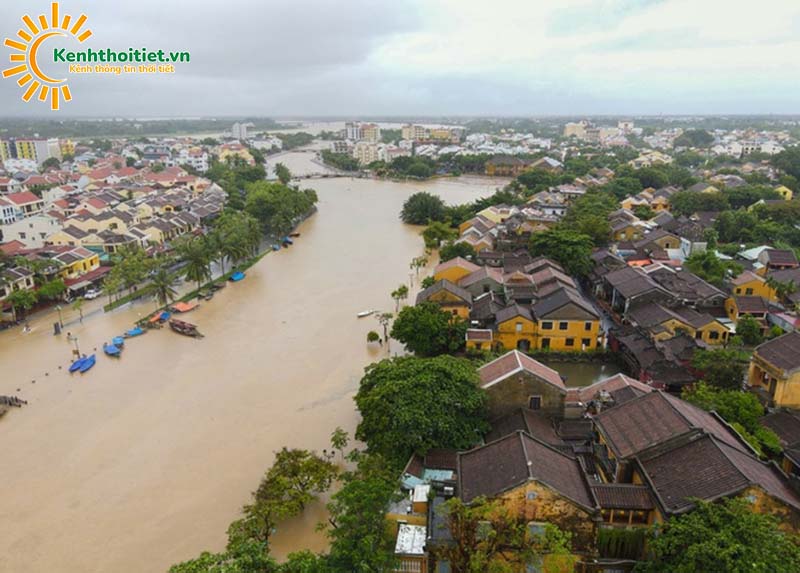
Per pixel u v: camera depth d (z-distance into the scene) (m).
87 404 69.19
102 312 101.25
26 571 43.91
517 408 55.59
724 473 36.34
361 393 58.12
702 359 65.00
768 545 30.77
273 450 58.91
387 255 136.38
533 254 115.25
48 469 56.59
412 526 40.34
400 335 76.62
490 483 37.91
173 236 145.50
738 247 120.88
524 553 35.09
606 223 129.12
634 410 45.78
